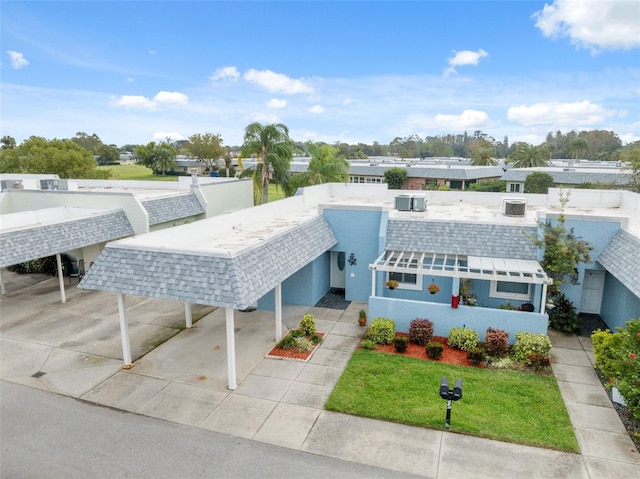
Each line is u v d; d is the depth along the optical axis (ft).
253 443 32.86
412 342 49.52
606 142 419.95
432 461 30.71
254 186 115.34
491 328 48.44
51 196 81.82
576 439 32.86
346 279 64.03
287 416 36.22
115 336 52.65
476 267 51.37
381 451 31.81
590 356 46.11
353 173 191.52
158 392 40.06
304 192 78.43
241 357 46.75
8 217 67.00
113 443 33.01
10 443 33.06
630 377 34.09
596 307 56.95
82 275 77.36
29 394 39.91
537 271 49.90
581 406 37.14
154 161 273.54
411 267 56.24
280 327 50.34
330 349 48.37
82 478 29.43
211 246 47.52
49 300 65.98
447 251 56.39
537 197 77.66
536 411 36.17
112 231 71.31
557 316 52.11
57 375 43.32
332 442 32.89
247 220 60.44
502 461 30.63
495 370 43.14
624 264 45.91
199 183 100.99
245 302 37.19
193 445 32.71
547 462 30.50
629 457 30.94
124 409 37.45
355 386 40.22
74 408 37.65
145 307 62.75
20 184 101.91
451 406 36.06
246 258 41.65
